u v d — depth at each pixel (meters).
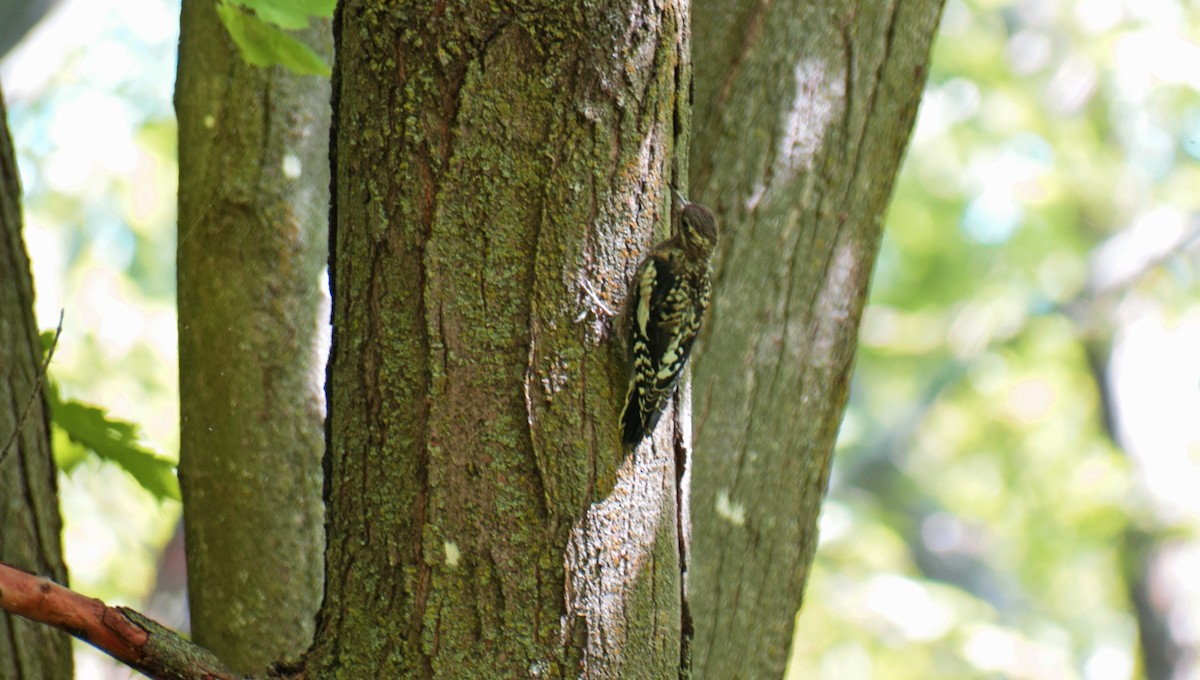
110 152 21.16
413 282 4.92
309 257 7.50
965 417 27.36
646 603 5.06
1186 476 23.33
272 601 7.18
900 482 29.92
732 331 6.63
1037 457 25.25
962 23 23.98
